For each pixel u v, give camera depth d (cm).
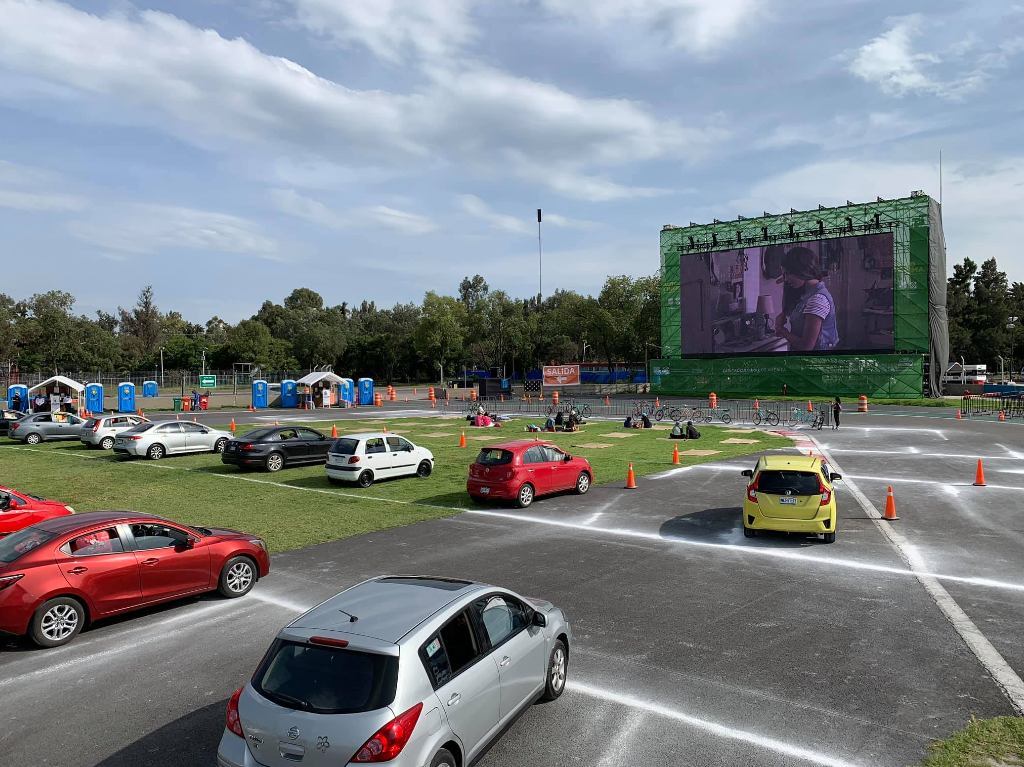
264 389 5800
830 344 5756
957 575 1070
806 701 659
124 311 14262
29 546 861
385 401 6669
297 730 436
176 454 2742
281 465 2342
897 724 612
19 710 670
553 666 670
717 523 1473
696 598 978
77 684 728
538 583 1059
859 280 5631
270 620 920
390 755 423
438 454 2716
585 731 607
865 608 924
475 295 15450
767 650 786
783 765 549
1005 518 1460
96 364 9162
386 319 13025
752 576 1084
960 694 668
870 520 1469
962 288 11400
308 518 1578
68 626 846
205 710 667
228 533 1051
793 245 5894
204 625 903
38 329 9038
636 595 994
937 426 3569
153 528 951
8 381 6744
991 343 10819
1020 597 960
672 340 6669
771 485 1307
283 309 14325
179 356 10744
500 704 553
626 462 2419
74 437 3438
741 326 6144
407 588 576
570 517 1560
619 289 8688
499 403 5947
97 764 572
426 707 456
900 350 5566
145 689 714
